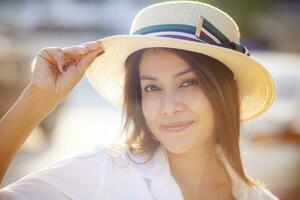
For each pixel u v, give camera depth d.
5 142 2.62
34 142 10.84
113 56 3.10
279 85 8.58
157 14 2.90
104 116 14.17
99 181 2.85
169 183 2.92
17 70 10.91
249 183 3.23
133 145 3.08
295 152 6.74
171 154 3.10
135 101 3.10
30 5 41.09
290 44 32.28
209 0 36.81
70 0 41.03
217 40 2.96
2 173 2.63
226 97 3.02
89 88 17.81
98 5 41.16
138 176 2.90
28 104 2.64
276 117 7.26
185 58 2.87
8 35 23.91
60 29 39.47
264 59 10.42
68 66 2.74
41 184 2.76
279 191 6.38
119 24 41.00
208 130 2.99
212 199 3.18
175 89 2.90
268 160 6.70
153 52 2.90
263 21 38.84
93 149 2.97
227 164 3.20
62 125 12.75
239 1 38.50
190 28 2.88
